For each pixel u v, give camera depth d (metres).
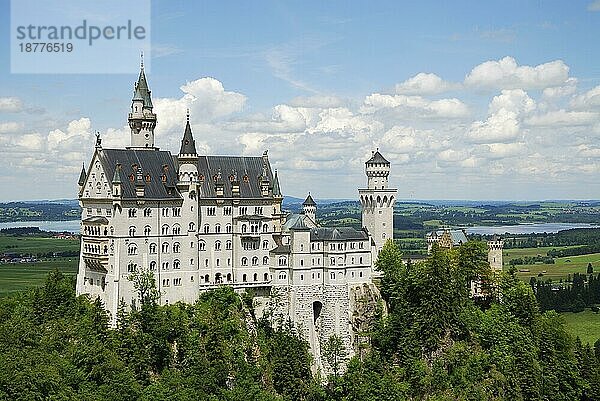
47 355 186.38
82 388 180.25
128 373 187.12
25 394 167.00
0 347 186.75
